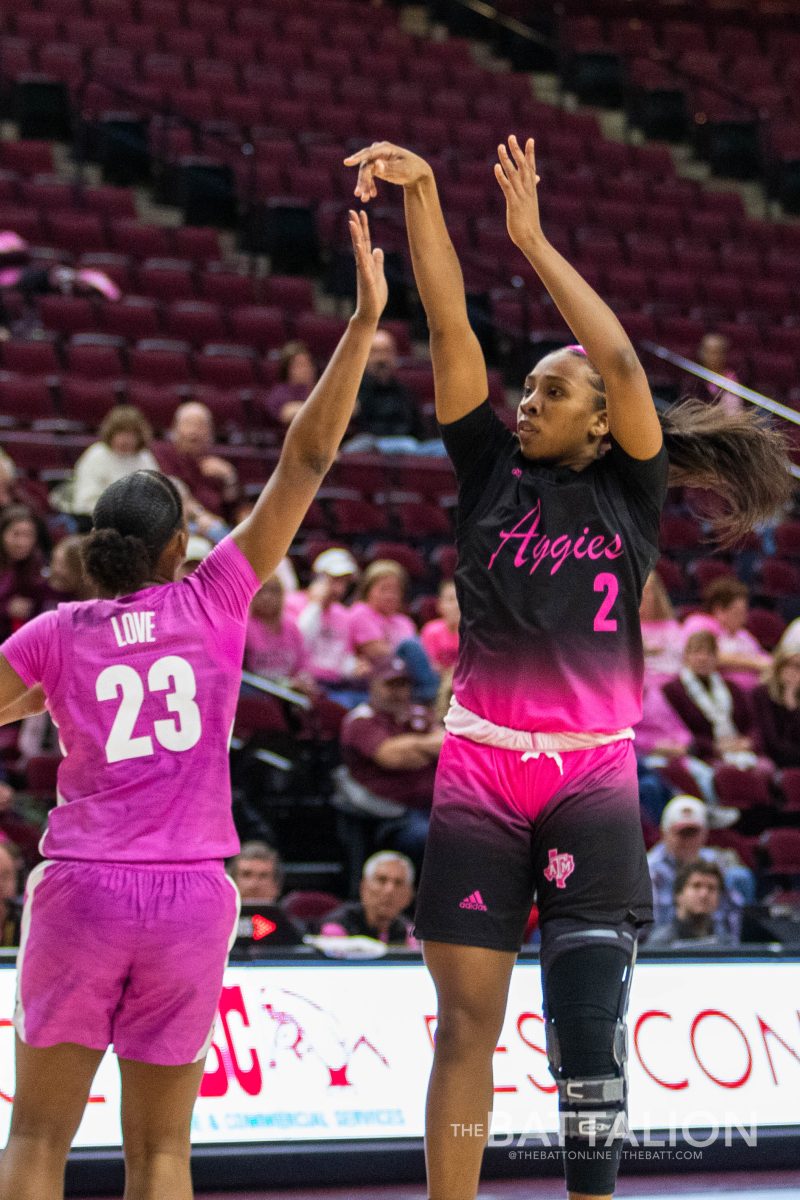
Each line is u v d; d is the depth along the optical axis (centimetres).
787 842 1873
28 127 3684
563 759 814
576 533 824
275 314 3238
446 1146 795
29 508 1948
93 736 747
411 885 1448
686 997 1164
